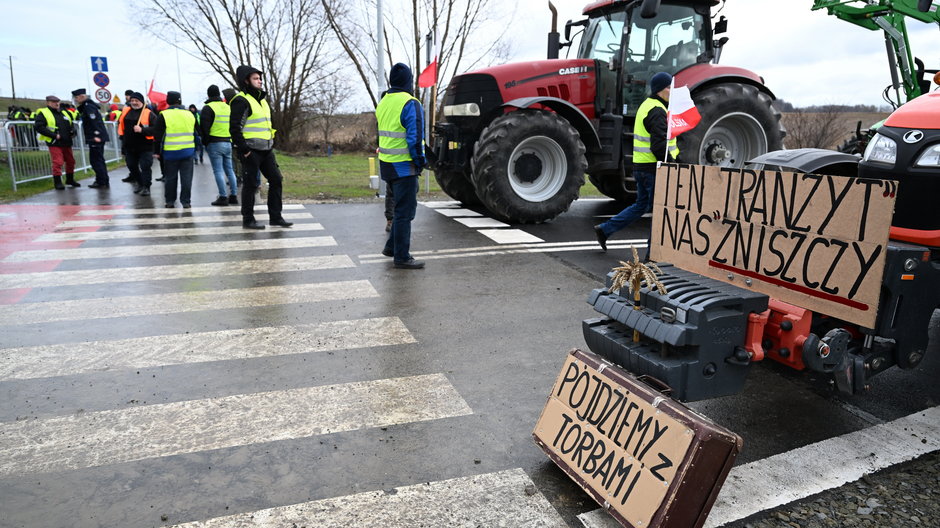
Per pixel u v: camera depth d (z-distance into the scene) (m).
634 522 2.26
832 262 2.59
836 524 2.49
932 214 3.32
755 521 2.51
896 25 8.52
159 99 14.84
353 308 5.09
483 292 5.54
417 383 3.73
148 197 10.91
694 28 8.95
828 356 2.77
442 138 8.98
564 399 2.79
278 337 4.45
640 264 2.87
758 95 8.69
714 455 2.16
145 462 2.87
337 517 2.50
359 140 25.92
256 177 7.98
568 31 9.85
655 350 2.86
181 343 4.31
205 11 23.23
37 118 11.15
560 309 5.11
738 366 2.83
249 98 7.71
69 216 8.89
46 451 2.95
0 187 11.56
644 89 8.80
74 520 2.46
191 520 2.47
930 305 2.94
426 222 8.78
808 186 2.66
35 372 3.82
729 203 3.06
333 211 9.52
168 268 6.20
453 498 2.63
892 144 3.49
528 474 2.81
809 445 3.10
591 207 10.41
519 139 8.10
